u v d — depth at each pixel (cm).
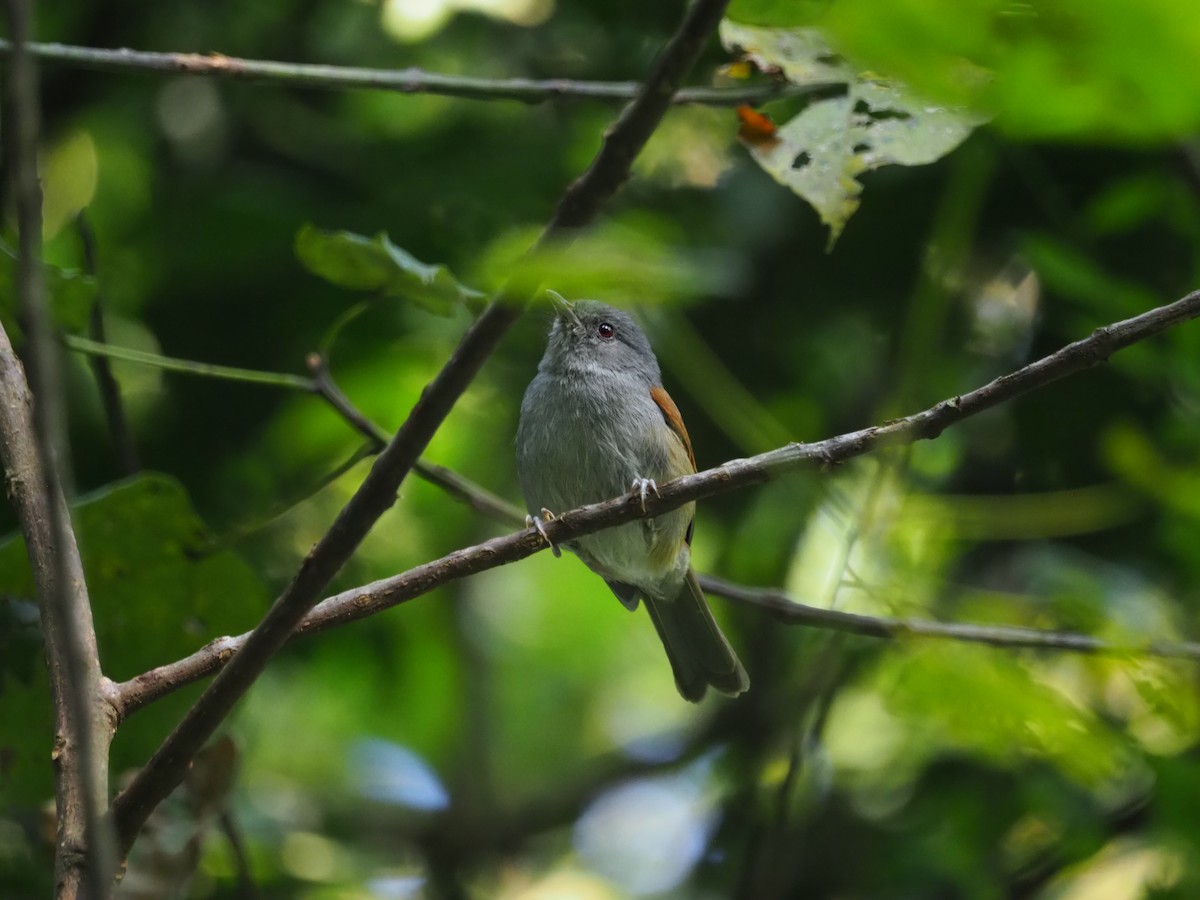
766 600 852
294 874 1270
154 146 1323
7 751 809
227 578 809
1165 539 944
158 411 1228
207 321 1221
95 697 572
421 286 789
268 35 1303
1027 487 1138
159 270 1261
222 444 1219
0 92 1013
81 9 1273
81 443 1195
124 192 1342
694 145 1205
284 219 1203
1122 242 1080
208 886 1188
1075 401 1093
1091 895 1159
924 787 1175
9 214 973
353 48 1293
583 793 1443
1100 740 682
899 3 403
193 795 862
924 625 786
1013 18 405
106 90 1287
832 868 1190
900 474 894
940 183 1103
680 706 1689
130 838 570
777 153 729
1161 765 857
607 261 395
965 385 1161
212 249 1212
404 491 1361
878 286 1159
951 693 691
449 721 1485
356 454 814
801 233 1162
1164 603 1054
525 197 1221
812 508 1048
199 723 562
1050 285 998
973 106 445
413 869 1399
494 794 1495
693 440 1237
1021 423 1119
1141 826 1006
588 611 1667
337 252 766
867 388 1188
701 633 1009
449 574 654
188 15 1295
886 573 892
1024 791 1058
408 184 1227
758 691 1316
